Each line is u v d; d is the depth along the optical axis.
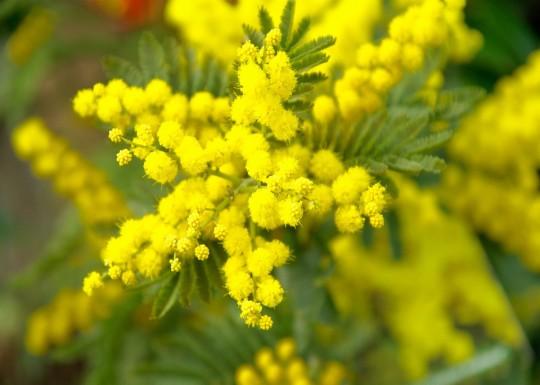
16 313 0.79
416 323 0.56
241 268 0.37
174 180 0.40
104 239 0.45
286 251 0.38
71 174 0.49
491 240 0.53
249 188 0.38
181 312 0.54
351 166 0.40
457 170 0.51
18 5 0.66
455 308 0.58
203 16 0.47
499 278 0.54
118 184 0.51
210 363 0.48
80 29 0.80
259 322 0.37
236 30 0.47
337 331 0.54
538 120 0.49
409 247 0.54
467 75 0.62
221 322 0.49
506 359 0.55
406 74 0.43
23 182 0.89
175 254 0.37
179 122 0.40
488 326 0.57
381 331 0.57
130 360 0.53
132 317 0.52
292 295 0.45
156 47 0.42
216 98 0.42
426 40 0.40
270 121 0.37
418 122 0.40
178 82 0.42
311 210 0.37
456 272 0.56
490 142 0.50
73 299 0.53
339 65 0.43
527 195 0.51
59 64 0.88
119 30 0.71
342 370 0.48
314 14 0.47
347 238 0.51
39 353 0.54
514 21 0.63
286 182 0.37
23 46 0.69
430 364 0.62
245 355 0.48
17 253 0.87
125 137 0.40
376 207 0.37
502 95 0.52
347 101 0.40
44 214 0.88
